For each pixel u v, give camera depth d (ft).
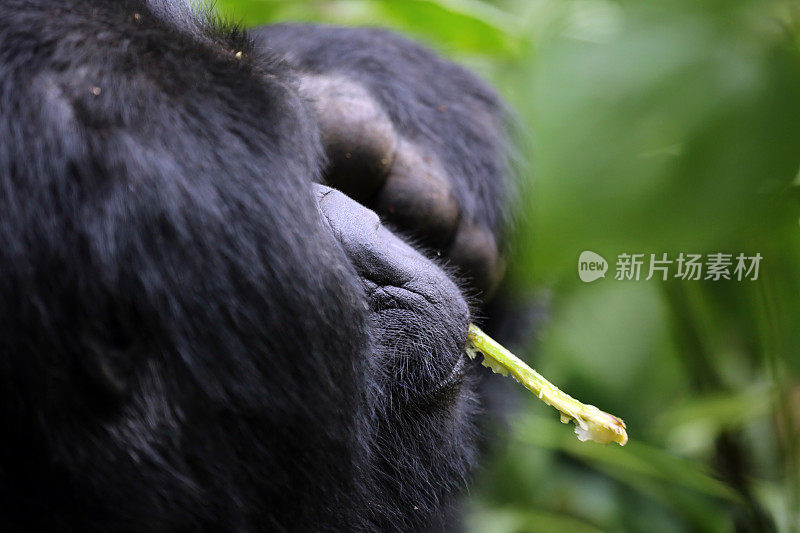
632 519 9.48
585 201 5.63
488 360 7.82
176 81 7.32
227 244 7.30
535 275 5.91
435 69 8.49
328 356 7.44
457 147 8.36
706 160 5.69
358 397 7.54
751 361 8.92
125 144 7.25
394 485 7.73
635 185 5.61
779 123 5.73
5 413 7.30
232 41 7.54
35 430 7.30
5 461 7.33
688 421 9.02
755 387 8.95
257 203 7.33
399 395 7.66
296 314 7.38
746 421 9.04
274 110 7.41
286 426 7.42
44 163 7.23
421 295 7.66
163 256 7.27
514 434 8.82
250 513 7.45
